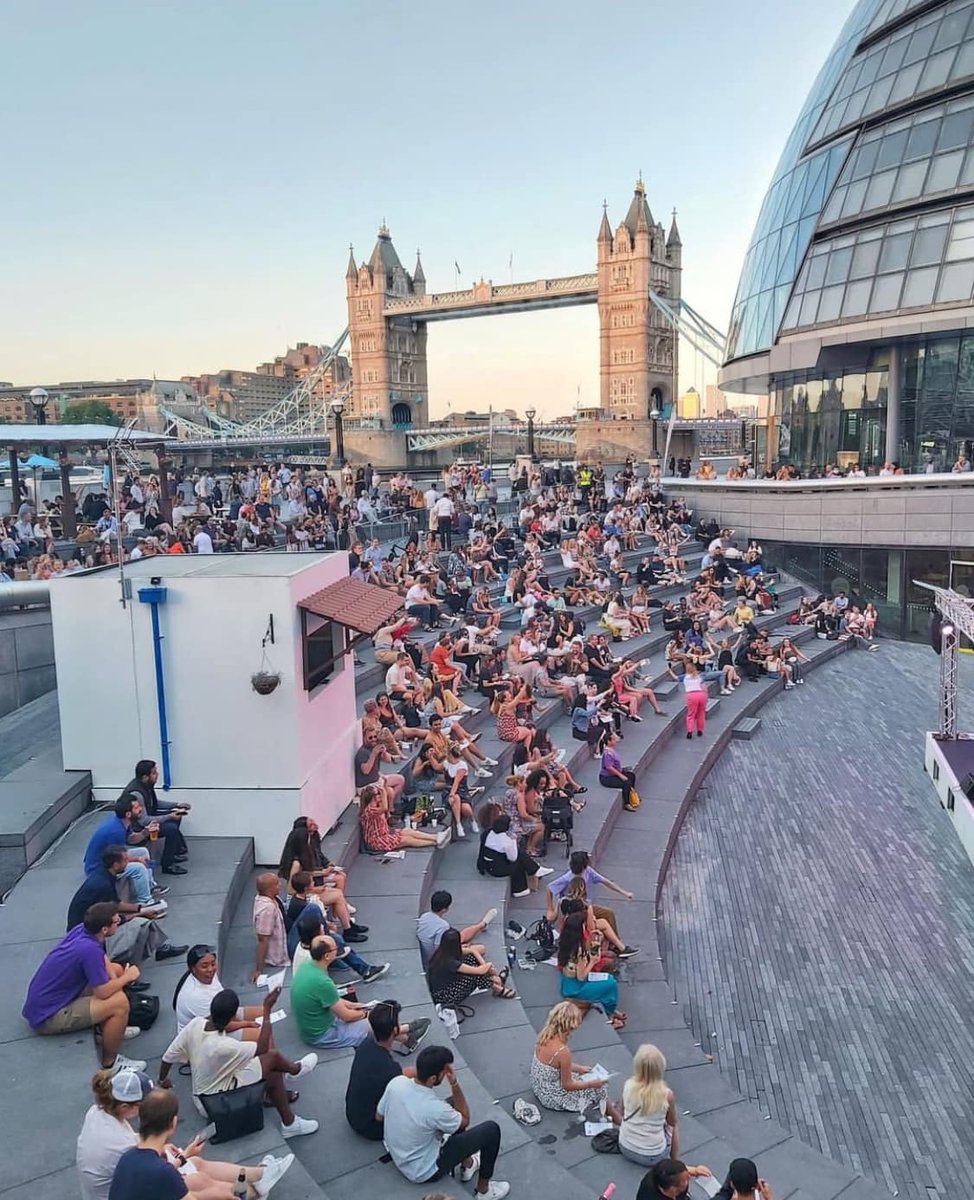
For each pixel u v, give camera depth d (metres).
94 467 43.31
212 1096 7.67
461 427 166.88
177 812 12.07
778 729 24.53
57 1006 8.31
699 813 19.19
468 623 25.00
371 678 20.52
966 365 38.91
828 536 38.34
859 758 22.23
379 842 14.06
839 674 30.16
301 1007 9.11
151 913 10.11
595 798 17.89
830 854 17.17
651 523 41.09
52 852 11.92
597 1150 8.80
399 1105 7.50
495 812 14.22
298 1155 7.76
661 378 159.50
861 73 45.28
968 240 38.06
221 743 12.76
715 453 130.38
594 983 11.64
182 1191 5.99
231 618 12.52
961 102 40.12
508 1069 10.04
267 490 37.34
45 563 20.64
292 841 11.21
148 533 27.30
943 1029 11.98
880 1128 10.23
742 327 50.72
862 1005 12.52
